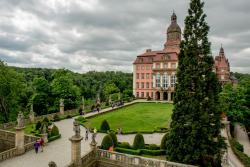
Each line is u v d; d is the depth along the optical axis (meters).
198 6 22.33
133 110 59.31
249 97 45.03
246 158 26.61
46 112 60.88
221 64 102.19
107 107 62.59
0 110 52.19
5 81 51.31
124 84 122.62
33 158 24.52
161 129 37.88
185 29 22.73
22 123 26.11
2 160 23.77
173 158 22.16
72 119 48.03
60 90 61.91
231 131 46.06
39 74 103.00
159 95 86.12
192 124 21.05
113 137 27.55
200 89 21.34
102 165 23.45
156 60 84.62
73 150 21.00
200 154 20.89
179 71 22.69
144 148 26.97
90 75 158.62
